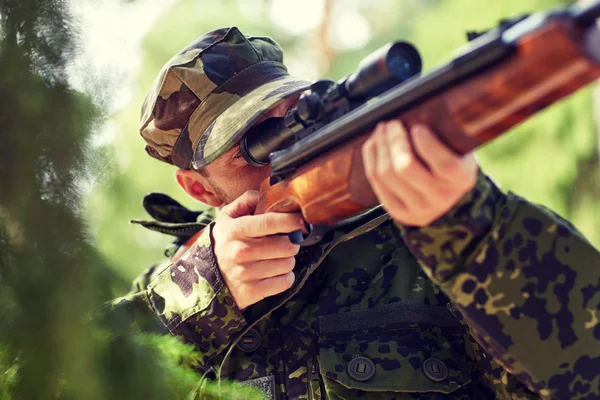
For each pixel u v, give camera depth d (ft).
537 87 3.86
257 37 7.59
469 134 4.16
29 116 4.27
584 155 20.53
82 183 4.33
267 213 5.97
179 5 26.48
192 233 8.67
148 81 25.05
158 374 4.41
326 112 5.30
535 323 4.65
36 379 4.14
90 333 4.21
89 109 4.37
